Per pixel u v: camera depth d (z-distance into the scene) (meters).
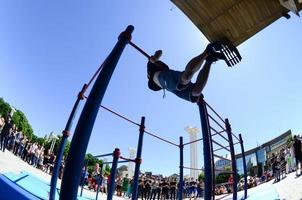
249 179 17.28
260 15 4.62
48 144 32.84
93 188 14.30
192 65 2.75
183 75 2.83
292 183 10.55
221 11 4.75
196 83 2.94
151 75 3.51
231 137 6.99
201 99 4.26
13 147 14.12
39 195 4.61
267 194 9.33
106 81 2.45
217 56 2.89
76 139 2.14
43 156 17.02
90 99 2.32
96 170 15.14
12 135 13.79
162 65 3.38
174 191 14.29
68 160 2.08
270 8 4.46
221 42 2.91
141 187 15.12
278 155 16.47
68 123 5.21
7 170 6.50
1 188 3.23
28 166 12.29
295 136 12.55
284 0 3.88
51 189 4.68
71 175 2.02
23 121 32.56
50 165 16.47
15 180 4.71
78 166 2.07
